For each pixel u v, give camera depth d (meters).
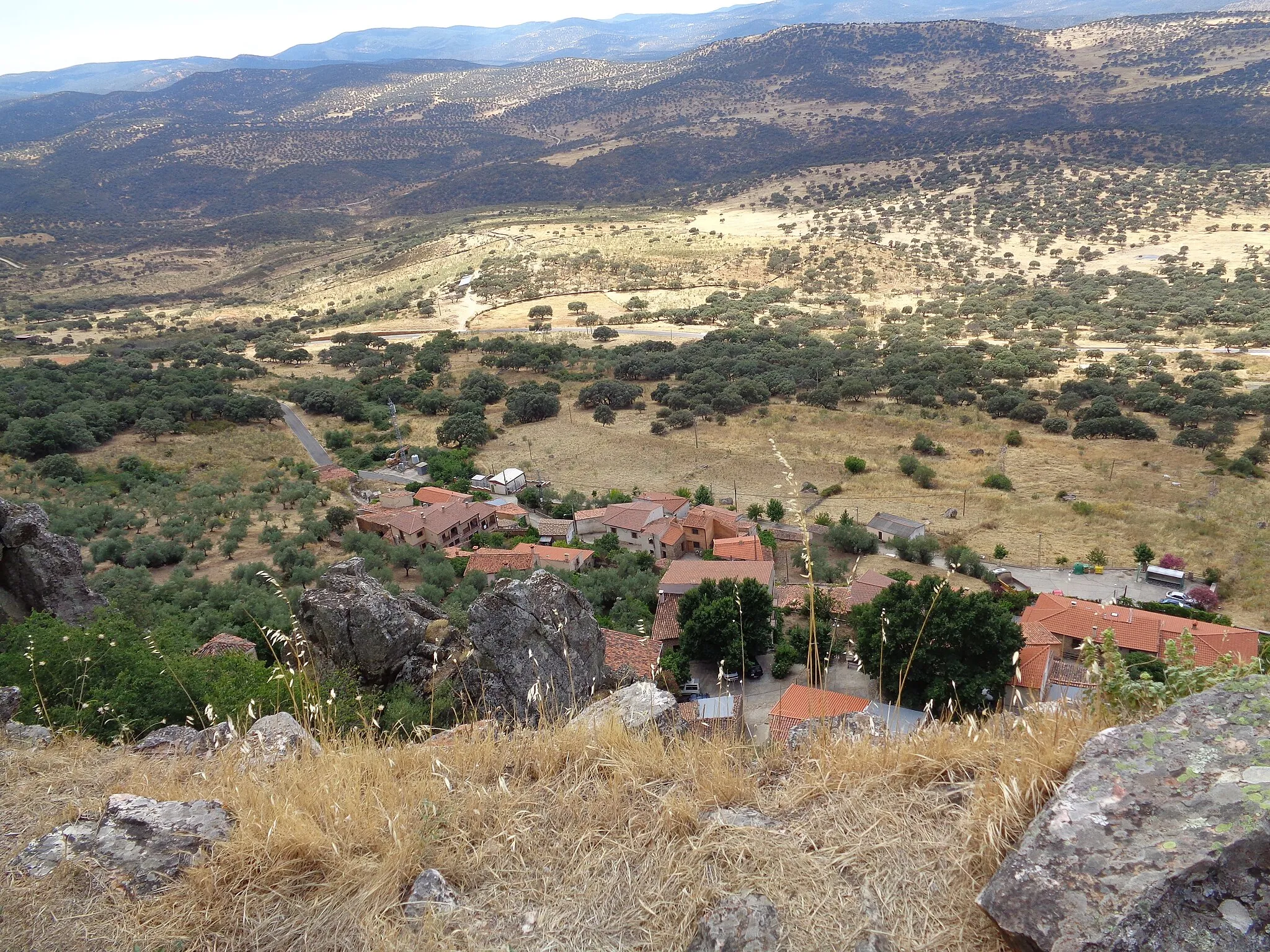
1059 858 2.89
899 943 3.05
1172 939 2.51
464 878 3.84
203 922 3.69
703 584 26.98
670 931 3.34
